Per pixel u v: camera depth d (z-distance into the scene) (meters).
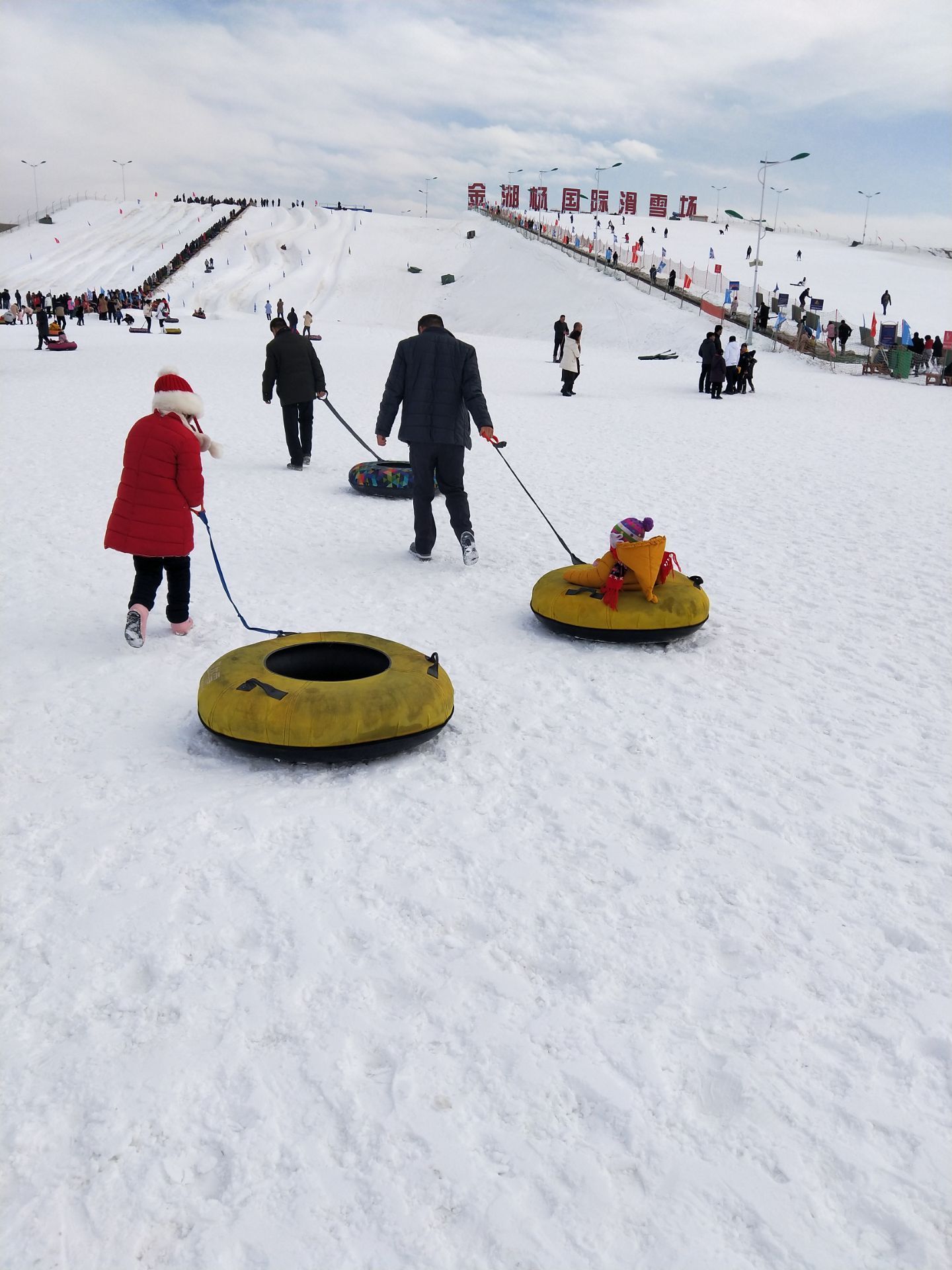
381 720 3.94
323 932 2.88
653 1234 1.91
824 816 3.64
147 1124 2.16
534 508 9.52
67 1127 2.15
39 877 3.14
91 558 7.29
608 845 3.42
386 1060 2.37
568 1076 2.32
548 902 3.06
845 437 15.30
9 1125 2.15
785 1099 2.25
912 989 2.66
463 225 107.12
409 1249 1.87
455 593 6.57
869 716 4.64
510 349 42.41
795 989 2.65
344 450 13.16
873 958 2.80
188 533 5.39
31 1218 1.93
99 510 8.93
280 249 94.12
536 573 7.12
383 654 4.42
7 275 85.69
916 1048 2.44
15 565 7.06
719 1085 2.31
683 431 15.80
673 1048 2.42
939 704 4.81
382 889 3.11
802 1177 2.04
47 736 4.25
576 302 58.78
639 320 48.38
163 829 3.46
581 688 4.95
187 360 27.55
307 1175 2.03
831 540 8.37
